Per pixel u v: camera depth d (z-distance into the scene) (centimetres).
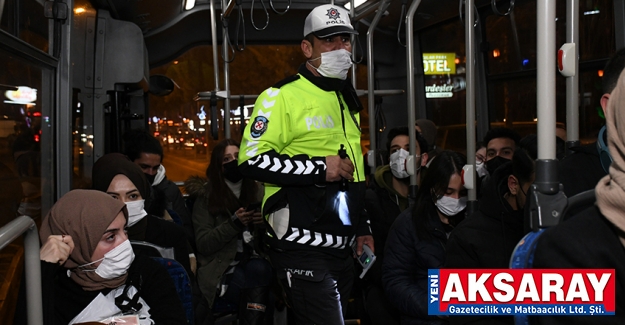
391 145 378
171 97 584
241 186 388
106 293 210
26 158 279
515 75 518
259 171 254
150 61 574
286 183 254
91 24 468
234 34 579
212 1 470
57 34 323
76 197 204
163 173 409
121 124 525
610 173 106
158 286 221
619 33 412
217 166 374
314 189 260
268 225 268
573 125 217
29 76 283
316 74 272
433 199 278
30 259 155
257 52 589
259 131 258
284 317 378
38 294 156
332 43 267
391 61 618
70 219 200
